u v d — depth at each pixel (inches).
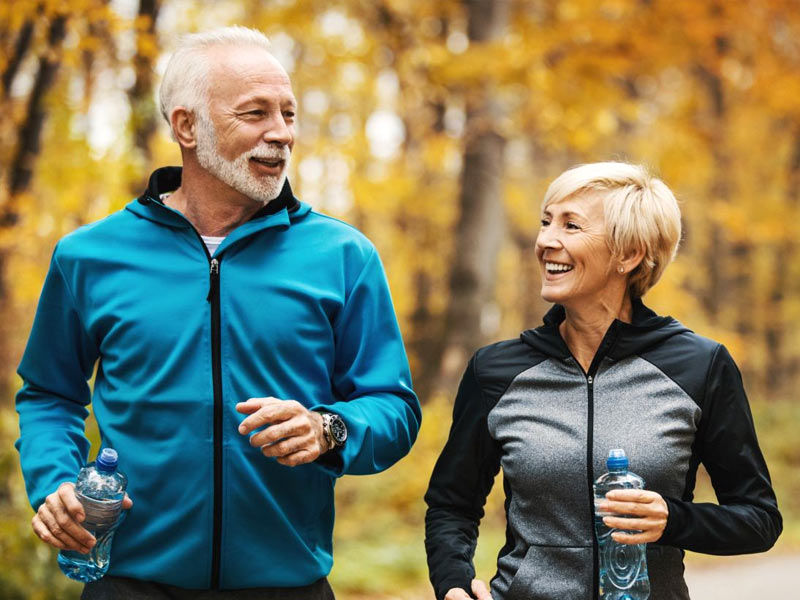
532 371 106.0
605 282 104.6
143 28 243.9
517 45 417.4
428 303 638.5
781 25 501.7
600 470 100.0
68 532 95.3
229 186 106.7
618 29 434.3
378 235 690.8
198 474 102.0
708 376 101.3
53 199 291.1
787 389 1099.9
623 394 102.3
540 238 105.7
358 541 372.5
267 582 103.0
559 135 455.5
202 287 104.8
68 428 111.3
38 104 267.0
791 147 831.7
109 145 264.8
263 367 104.0
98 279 107.4
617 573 99.0
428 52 433.7
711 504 97.4
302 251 108.4
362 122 597.3
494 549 346.3
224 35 108.0
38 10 234.1
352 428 99.9
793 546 414.0
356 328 109.8
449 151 478.3
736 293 954.7
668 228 104.5
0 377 319.6
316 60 523.8
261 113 105.1
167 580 102.4
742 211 607.5
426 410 442.9
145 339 104.0
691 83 616.7
